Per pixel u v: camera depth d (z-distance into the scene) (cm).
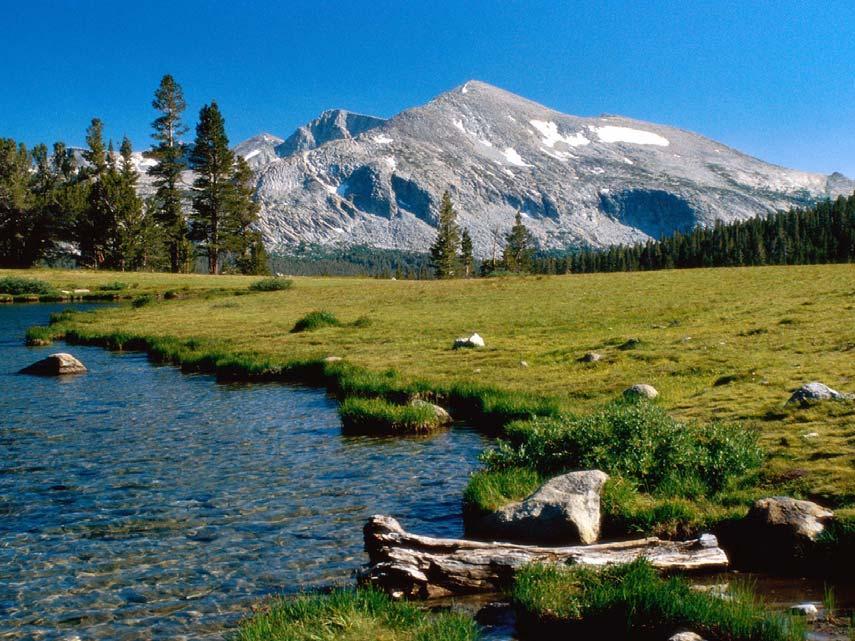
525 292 6075
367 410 1959
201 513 1270
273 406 2339
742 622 702
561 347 3056
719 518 1055
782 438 1384
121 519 1244
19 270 10969
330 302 6022
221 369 3011
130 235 12112
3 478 1517
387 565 913
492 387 2216
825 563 906
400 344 3409
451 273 17888
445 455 1655
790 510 983
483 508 1170
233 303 6250
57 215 12750
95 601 912
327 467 1575
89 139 14150
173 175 12181
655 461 1268
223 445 1808
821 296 4178
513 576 905
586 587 824
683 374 2261
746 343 2744
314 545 1099
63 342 4412
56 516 1263
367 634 755
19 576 999
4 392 2655
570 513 1045
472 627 766
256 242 13788
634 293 5441
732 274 6706
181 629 830
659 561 912
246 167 13325
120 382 2889
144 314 5631
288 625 773
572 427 1398
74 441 1866
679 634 683
